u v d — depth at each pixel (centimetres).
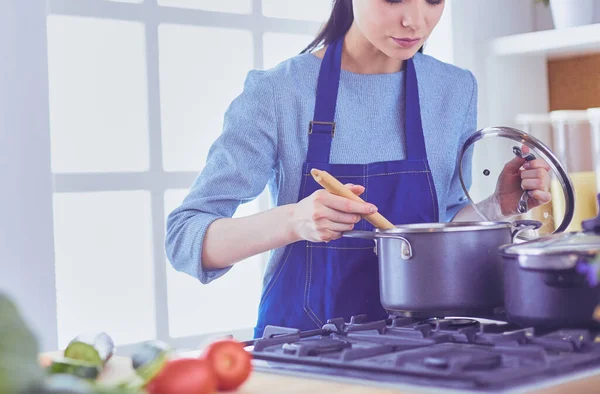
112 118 268
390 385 117
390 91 212
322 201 166
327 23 215
